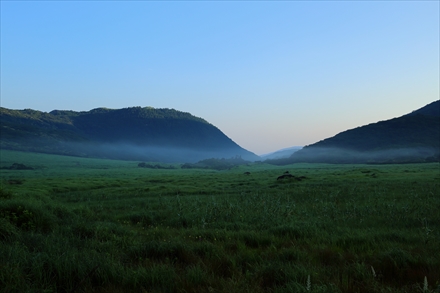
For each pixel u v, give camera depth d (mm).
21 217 11773
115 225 12414
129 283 6051
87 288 5852
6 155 149875
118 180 57812
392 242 9359
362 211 15820
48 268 6301
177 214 15844
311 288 5637
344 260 7543
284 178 47281
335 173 66375
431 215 14367
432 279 6246
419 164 116938
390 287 5918
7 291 5320
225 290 5605
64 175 81750
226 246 8984
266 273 6531
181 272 6531
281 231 11297
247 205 18594
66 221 13078
